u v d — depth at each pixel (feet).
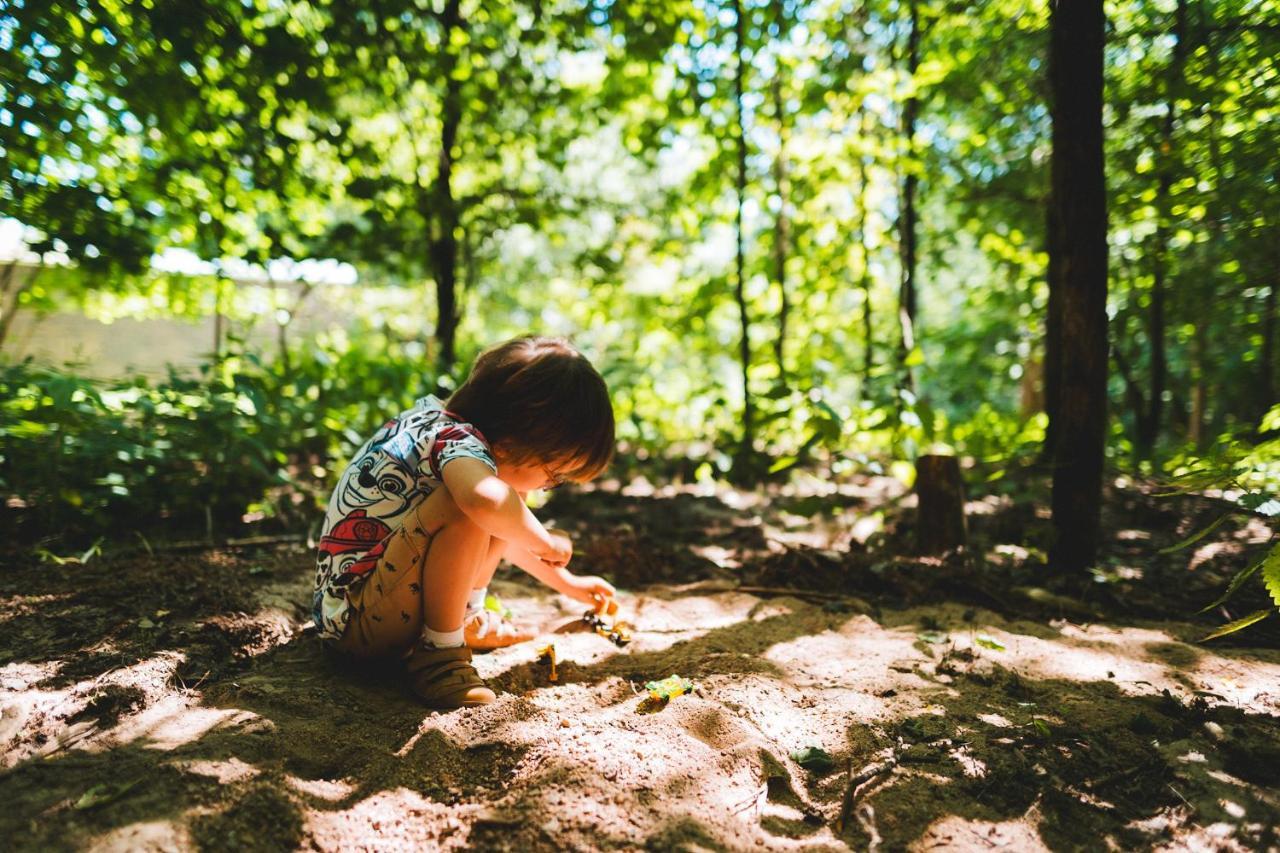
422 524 5.65
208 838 3.89
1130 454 16.01
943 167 19.67
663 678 6.51
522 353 6.23
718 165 18.03
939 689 6.30
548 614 8.46
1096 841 4.31
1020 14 14.35
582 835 4.12
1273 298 14.82
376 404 14.88
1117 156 13.41
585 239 23.84
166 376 13.79
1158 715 5.79
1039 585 9.18
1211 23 11.25
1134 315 17.76
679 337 21.12
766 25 15.85
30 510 10.34
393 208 16.83
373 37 14.93
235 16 13.69
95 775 4.45
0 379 10.92
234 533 11.01
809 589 9.29
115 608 7.25
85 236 13.34
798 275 20.58
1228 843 4.24
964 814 4.56
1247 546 10.27
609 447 6.39
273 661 6.64
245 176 15.65
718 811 4.39
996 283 26.71
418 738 5.21
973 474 14.65
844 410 14.16
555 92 17.99
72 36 12.12
